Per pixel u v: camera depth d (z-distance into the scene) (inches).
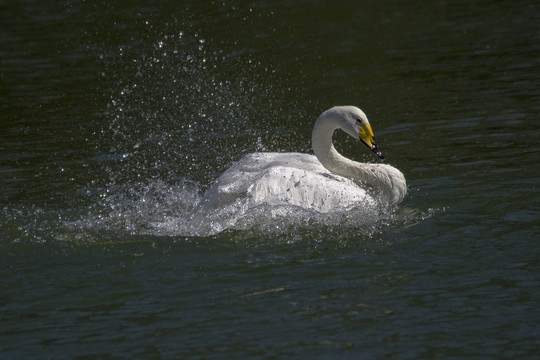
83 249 451.5
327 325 348.5
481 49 974.4
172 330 351.3
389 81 868.0
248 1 1311.5
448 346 327.6
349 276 398.3
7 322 366.3
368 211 473.4
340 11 1246.9
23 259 440.5
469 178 543.5
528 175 537.6
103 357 331.0
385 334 339.3
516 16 1144.2
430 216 475.2
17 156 668.1
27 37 1134.4
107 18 1216.2
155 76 922.1
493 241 431.2
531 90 777.6
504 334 334.6
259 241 449.4
